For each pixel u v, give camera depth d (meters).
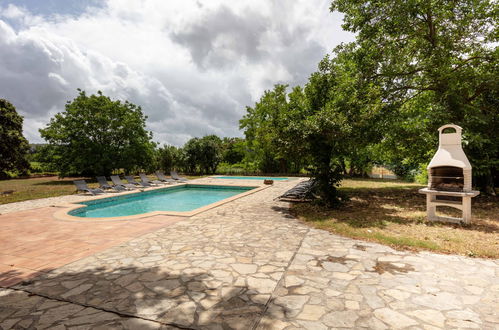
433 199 7.19
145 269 4.04
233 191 17.36
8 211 9.05
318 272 3.91
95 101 23.95
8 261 4.44
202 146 30.17
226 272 3.91
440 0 10.01
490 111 11.36
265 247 5.06
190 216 7.88
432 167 7.10
